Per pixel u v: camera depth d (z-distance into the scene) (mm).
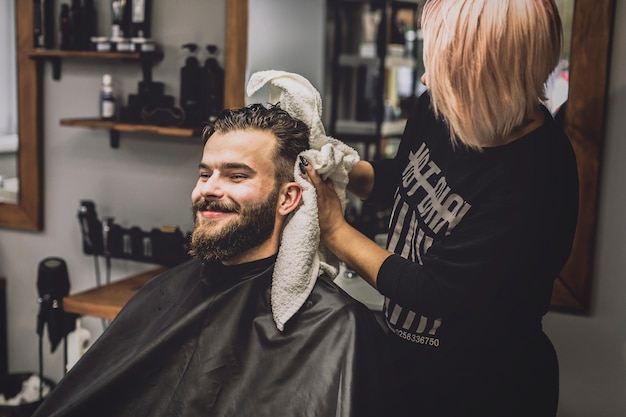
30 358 3176
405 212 1479
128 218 2873
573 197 1353
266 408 1277
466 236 1292
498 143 1297
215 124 1352
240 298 1367
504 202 1271
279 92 1439
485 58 1195
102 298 2551
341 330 1327
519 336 1402
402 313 1460
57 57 2854
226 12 2572
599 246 2209
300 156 1330
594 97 2111
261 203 1318
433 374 1443
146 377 1333
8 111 2963
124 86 2795
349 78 3377
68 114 2908
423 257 1340
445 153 1412
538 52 1202
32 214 3008
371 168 1605
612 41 2111
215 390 1314
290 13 2818
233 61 2576
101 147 2875
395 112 3459
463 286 1269
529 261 1290
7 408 2844
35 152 2949
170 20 2686
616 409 2264
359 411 1252
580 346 2271
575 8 2092
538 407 1459
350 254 1371
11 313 3176
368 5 3504
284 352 1326
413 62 3436
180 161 2746
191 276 1478
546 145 1291
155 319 1466
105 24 2783
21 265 3117
